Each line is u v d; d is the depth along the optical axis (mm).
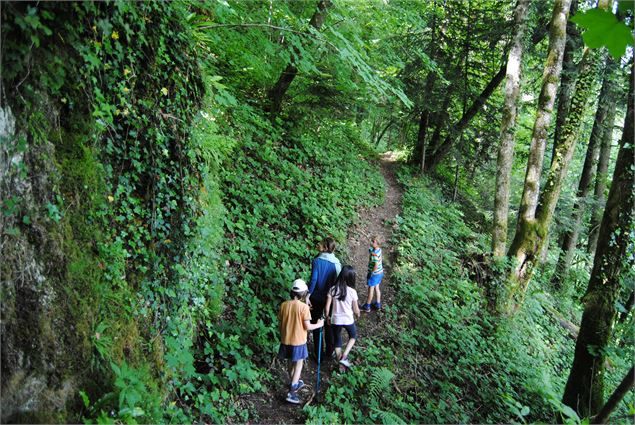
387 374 5949
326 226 9023
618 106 13422
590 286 5938
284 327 5211
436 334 7938
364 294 8492
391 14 10875
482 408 6695
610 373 8383
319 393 5609
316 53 7695
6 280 2514
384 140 30266
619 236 5676
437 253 10820
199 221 4562
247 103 10117
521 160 18016
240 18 6355
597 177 15242
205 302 5102
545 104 9922
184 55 4324
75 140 3125
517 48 10703
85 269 3068
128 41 3475
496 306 9734
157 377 3775
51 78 2834
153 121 3922
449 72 14812
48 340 2701
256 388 5016
